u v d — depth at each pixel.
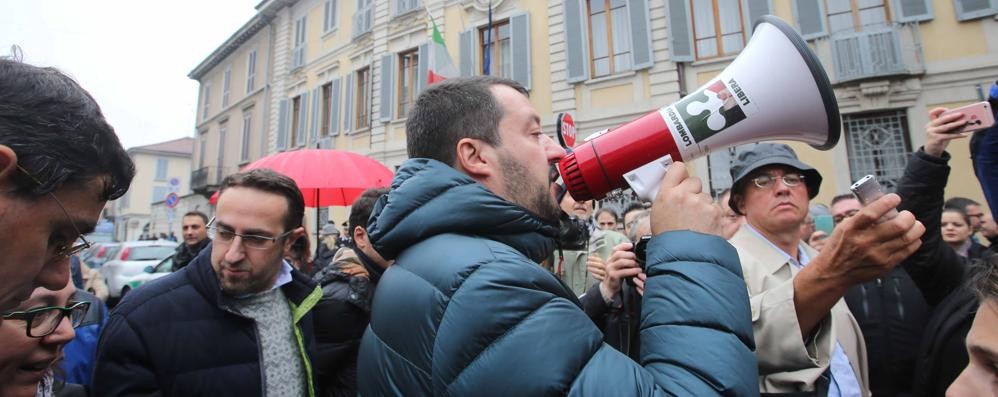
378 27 12.48
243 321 1.55
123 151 0.67
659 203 0.94
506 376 0.65
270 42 16.42
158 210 28.33
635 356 1.62
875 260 0.92
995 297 0.89
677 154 1.04
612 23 9.02
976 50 6.75
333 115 13.69
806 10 7.54
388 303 0.83
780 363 1.21
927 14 6.97
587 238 2.81
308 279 1.81
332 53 14.02
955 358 1.35
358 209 1.97
